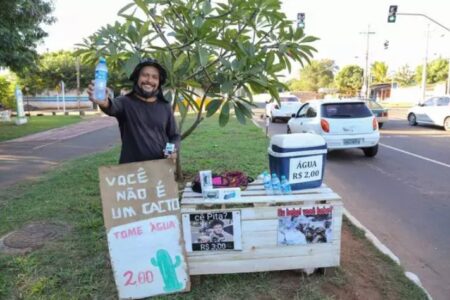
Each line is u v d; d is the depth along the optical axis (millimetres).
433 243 4559
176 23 4711
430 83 57750
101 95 2967
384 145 12203
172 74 4531
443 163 9203
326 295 3197
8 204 5621
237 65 4520
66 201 5527
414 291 3322
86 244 4074
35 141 14359
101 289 3273
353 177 7836
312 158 3605
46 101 45062
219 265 3316
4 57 13750
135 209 3076
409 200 6219
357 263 3770
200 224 3248
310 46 5047
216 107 4668
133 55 4082
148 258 3113
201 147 10102
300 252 3375
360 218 5402
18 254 3875
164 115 3420
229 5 4777
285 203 3324
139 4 4277
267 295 3191
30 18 13195
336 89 73312
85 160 9078
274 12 4766
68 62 44000
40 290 3240
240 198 3371
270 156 3686
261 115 26562
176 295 3168
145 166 3082
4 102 30531
